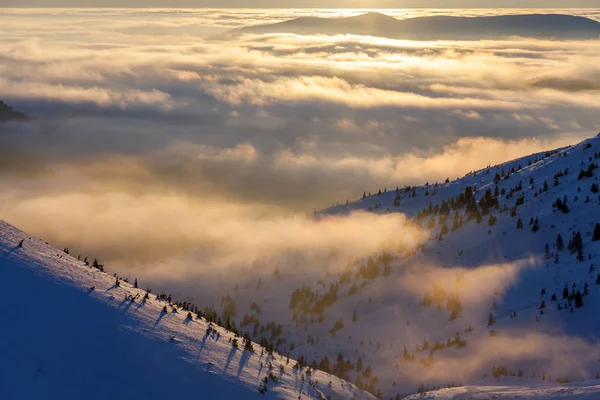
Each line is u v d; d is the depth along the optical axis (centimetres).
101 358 2619
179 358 2989
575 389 4300
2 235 3425
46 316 2697
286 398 3234
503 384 7725
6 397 2122
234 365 3328
